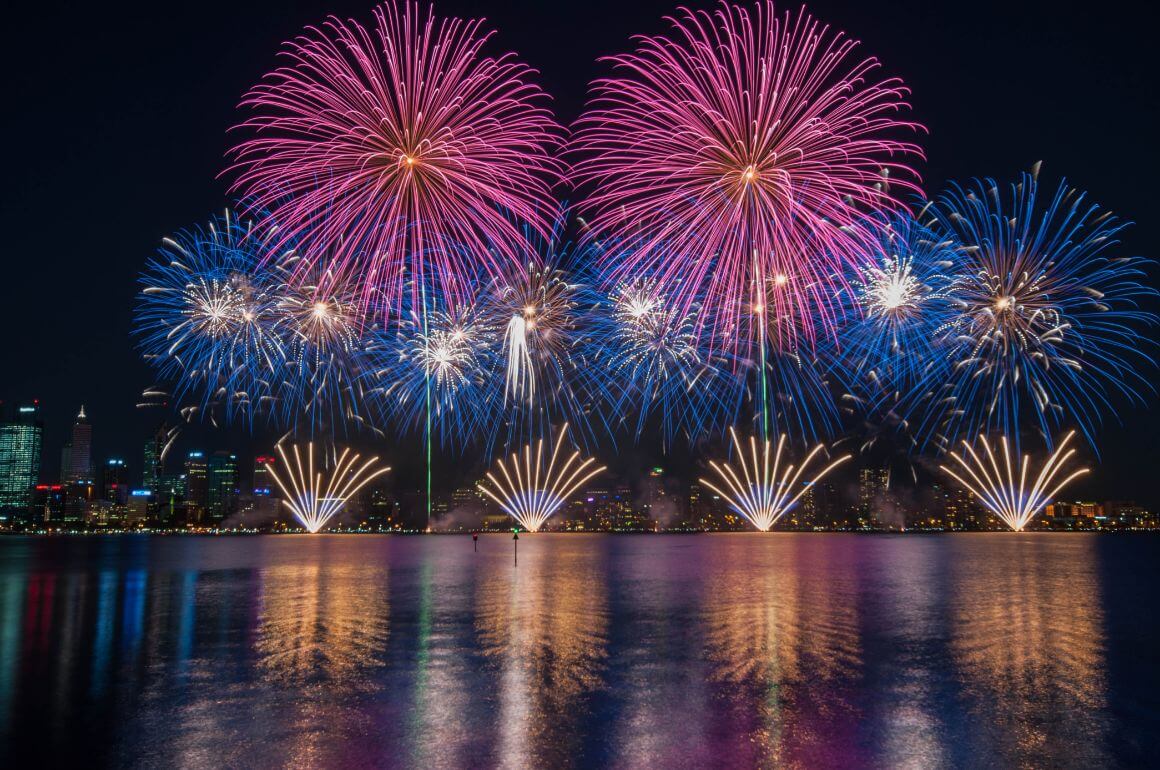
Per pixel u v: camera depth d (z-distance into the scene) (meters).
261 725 17.12
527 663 23.69
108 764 14.75
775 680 21.33
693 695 19.62
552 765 14.52
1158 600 40.91
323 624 32.06
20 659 24.84
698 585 49.66
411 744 15.72
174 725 17.17
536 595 43.56
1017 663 23.73
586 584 50.81
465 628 30.67
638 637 28.38
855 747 15.55
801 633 29.34
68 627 31.86
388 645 26.89
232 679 21.70
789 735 16.30
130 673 22.62
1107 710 18.28
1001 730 16.72
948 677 21.72
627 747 15.50
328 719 17.55
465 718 17.56
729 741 15.90
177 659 24.70
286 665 23.59
